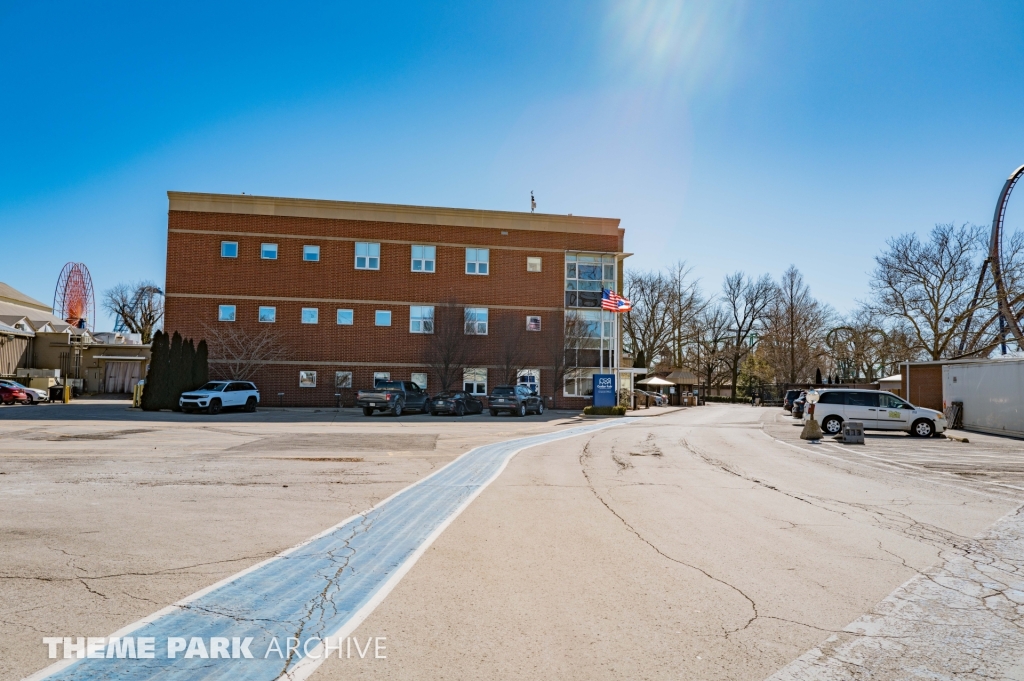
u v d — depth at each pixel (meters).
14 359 50.44
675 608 5.65
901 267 48.97
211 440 19.55
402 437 21.83
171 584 6.08
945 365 31.33
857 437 22.52
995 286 43.28
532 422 32.12
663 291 78.06
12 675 4.21
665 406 63.34
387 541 7.88
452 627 5.14
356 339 43.47
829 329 79.75
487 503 10.54
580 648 4.76
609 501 10.91
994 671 4.49
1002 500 11.49
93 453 15.86
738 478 13.88
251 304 42.34
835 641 4.98
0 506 9.46
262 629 5.05
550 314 46.38
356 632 5.02
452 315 43.62
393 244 44.31
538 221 46.41
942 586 6.38
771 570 6.86
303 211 43.22
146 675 4.25
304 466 14.39
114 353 53.53
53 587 5.92
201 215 42.12
